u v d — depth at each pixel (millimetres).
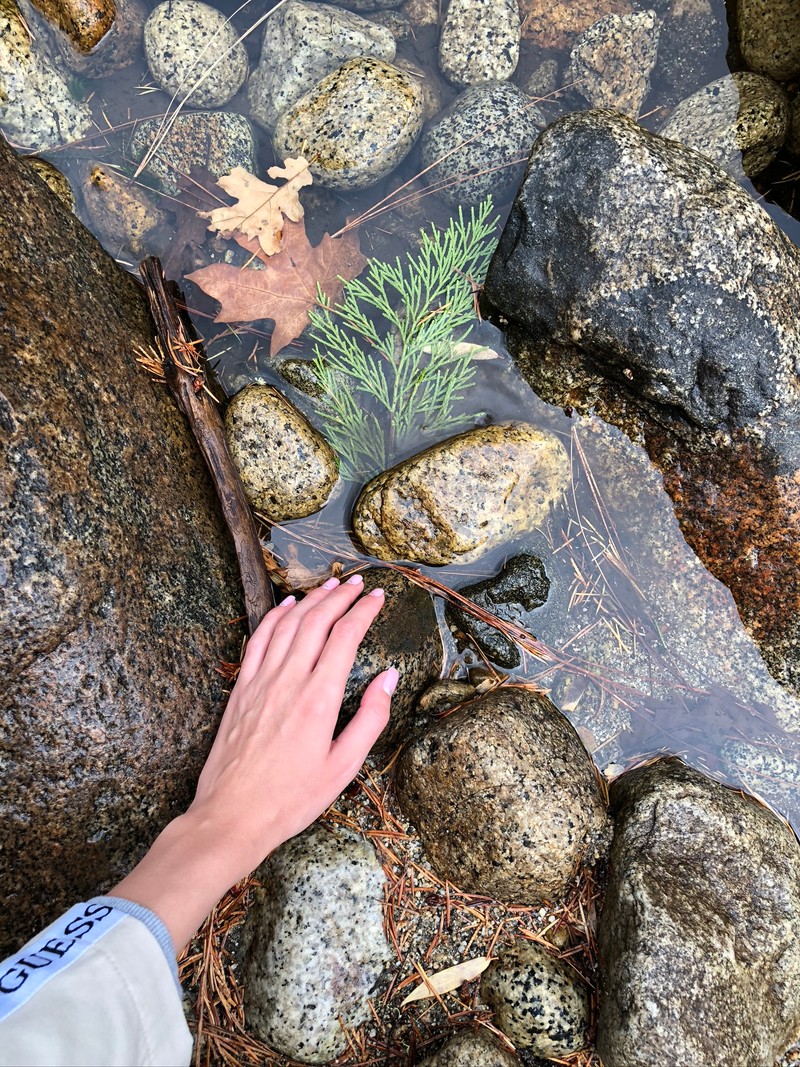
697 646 595
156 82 689
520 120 682
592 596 608
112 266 555
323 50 683
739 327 536
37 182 507
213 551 527
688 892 509
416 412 622
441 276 623
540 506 592
